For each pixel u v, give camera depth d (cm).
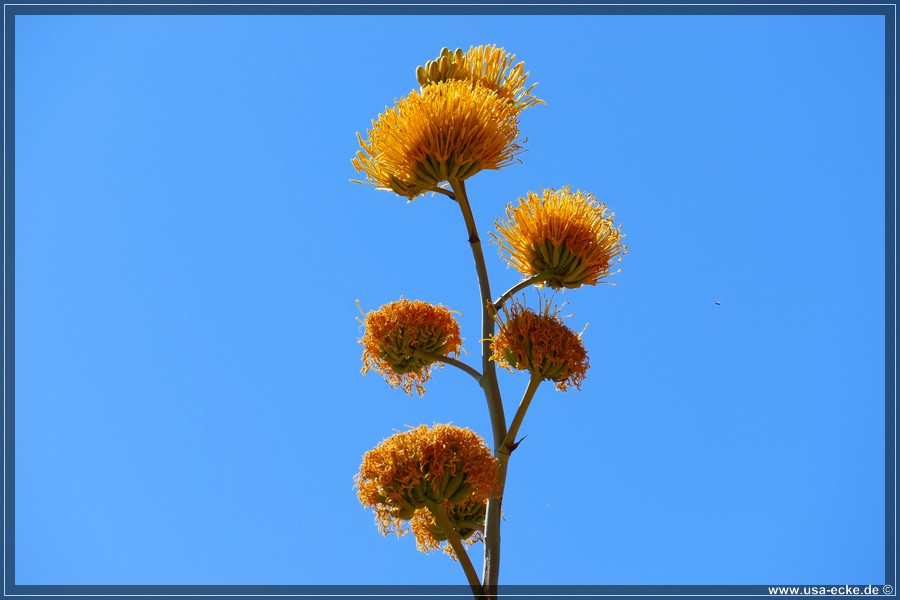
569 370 322
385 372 334
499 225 329
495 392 326
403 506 318
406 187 332
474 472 318
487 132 327
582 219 328
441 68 343
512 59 345
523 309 324
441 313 332
